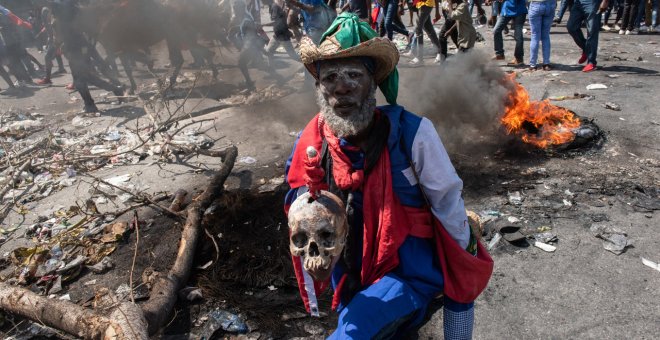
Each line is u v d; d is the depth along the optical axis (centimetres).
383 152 154
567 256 306
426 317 259
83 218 398
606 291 274
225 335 263
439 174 153
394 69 157
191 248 323
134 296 296
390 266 157
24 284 320
